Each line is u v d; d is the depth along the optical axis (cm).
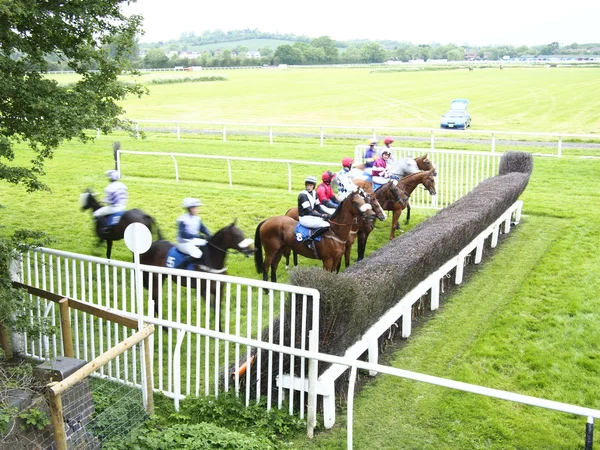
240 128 3086
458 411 621
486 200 1132
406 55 19988
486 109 3966
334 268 949
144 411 602
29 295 738
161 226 1284
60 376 536
